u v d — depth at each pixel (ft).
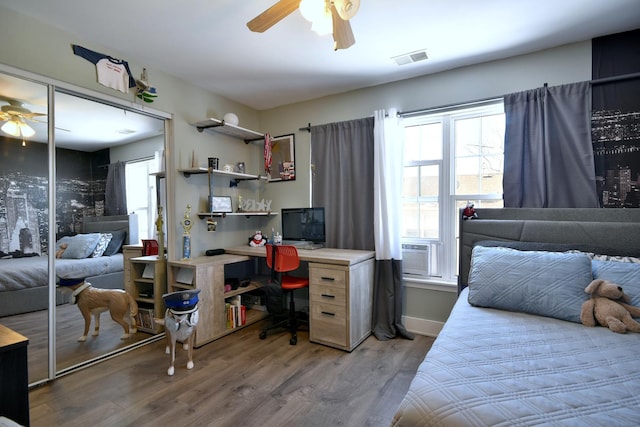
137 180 9.25
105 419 5.85
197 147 10.81
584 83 7.73
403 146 10.36
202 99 10.96
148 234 9.60
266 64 9.20
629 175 7.35
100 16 6.84
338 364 8.00
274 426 5.66
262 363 8.07
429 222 10.32
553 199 8.03
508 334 4.94
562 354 4.25
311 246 11.07
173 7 6.54
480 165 9.51
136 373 7.57
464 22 7.09
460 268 8.81
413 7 6.55
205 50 8.38
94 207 8.32
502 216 8.50
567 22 7.07
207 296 9.36
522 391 3.38
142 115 9.36
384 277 9.99
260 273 12.99
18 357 3.90
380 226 10.11
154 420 5.82
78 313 8.06
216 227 11.45
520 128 8.39
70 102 7.73
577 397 3.25
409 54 8.57
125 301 9.11
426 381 3.64
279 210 12.87
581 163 7.72
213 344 9.29
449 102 9.54
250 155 13.08
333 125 11.34
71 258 7.86
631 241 6.79
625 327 4.95
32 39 6.89
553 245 7.11
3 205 6.86
